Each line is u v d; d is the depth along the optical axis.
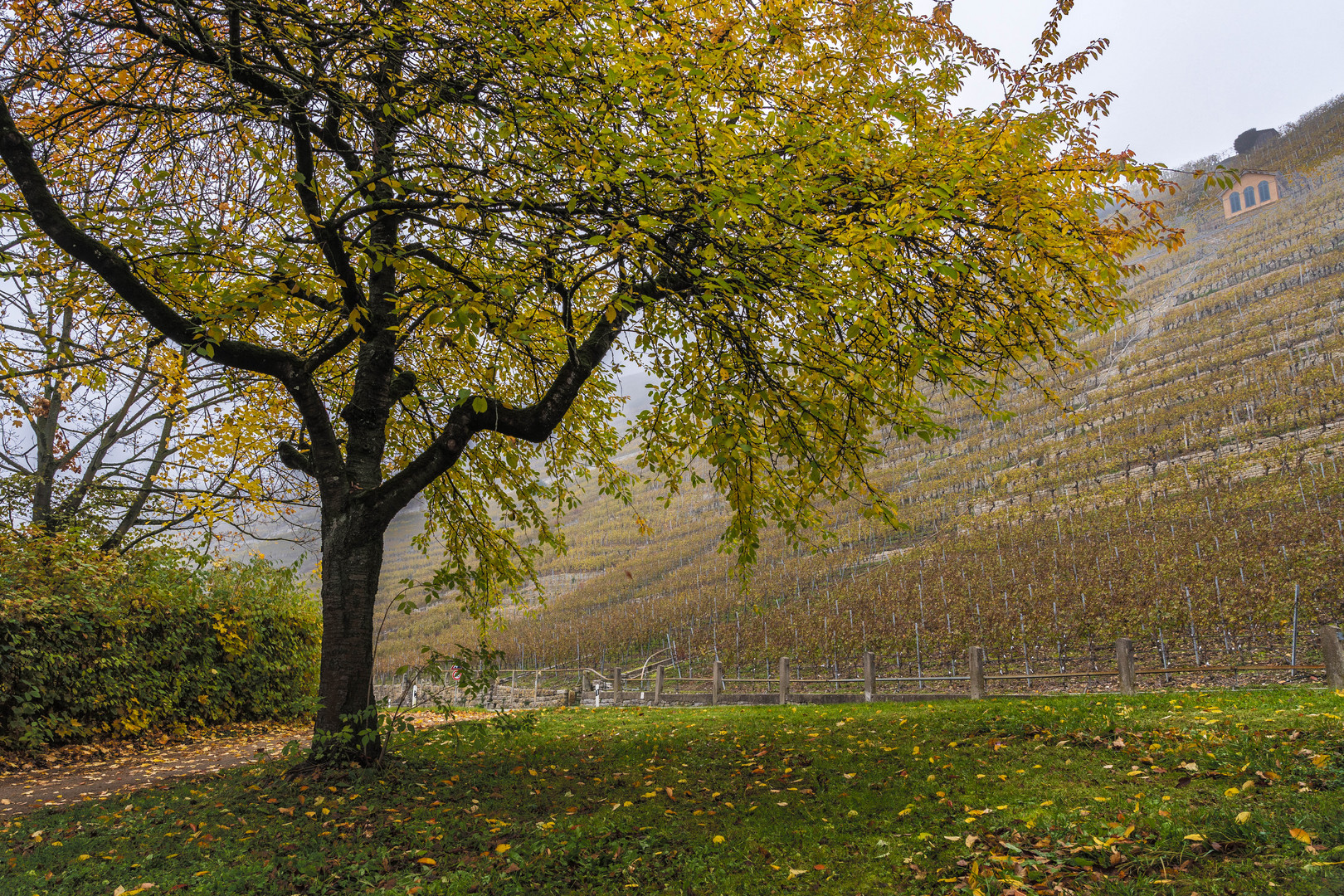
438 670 6.46
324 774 6.03
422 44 5.41
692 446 7.81
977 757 5.61
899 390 6.93
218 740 10.43
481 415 6.78
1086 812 3.97
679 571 38.56
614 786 5.90
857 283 5.76
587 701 19.38
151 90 6.54
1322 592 15.41
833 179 5.84
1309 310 34.75
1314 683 10.19
